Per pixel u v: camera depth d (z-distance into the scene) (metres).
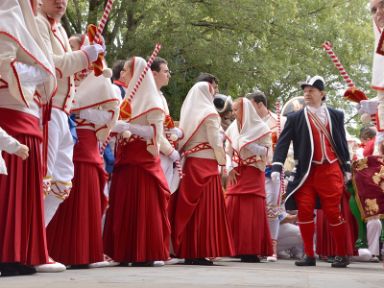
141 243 8.19
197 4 20.11
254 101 11.29
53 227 7.36
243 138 10.63
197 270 7.52
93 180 7.49
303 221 9.24
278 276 6.81
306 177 9.13
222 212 9.41
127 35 19.08
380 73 6.52
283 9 21.03
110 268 7.69
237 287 5.29
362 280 6.57
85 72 7.41
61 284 5.21
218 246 9.28
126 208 8.27
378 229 11.01
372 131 13.00
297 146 9.24
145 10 18.98
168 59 19.23
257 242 10.52
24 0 6.00
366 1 25.58
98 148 7.63
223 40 19.89
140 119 8.28
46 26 6.48
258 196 10.62
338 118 9.24
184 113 9.46
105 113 7.52
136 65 8.34
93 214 7.48
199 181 9.23
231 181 10.76
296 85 22.47
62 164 6.85
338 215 9.13
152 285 5.28
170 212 9.26
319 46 22.67
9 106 6.04
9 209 5.97
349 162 9.26
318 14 23.41
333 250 10.40
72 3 20.61
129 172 8.28
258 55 20.47
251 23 20.16
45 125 6.52
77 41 7.50
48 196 6.82
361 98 7.10
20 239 6.04
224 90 20.56
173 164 9.14
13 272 6.04
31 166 6.12
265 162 10.70
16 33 5.80
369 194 6.98
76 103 7.43
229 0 19.98
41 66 5.95
